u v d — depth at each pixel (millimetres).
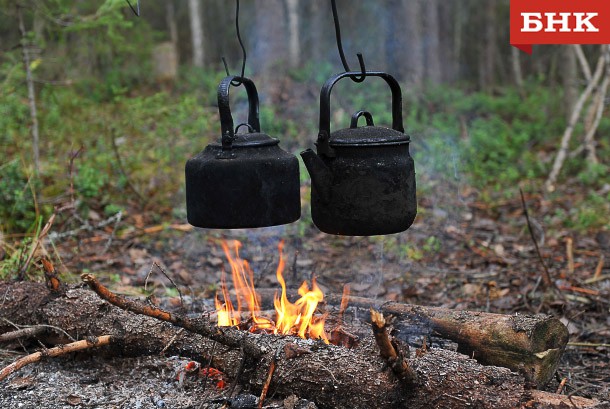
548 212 3701
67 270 2477
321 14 9891
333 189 1537
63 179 3436
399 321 1961
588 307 2457
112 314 1890
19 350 1991
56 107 4078
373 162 1523
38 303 1967
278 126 4914
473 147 4715
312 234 3301
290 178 1537
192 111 4520
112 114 4406
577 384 1935
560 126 5438
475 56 11258
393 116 1621
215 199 1495
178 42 11969
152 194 3600
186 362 1829
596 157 4711
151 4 9500
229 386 1724
